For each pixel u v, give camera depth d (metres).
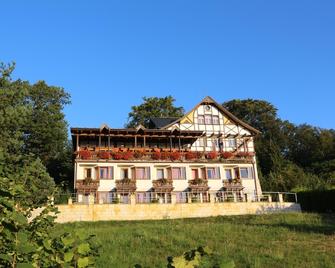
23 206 5.33
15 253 3.55
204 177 44.47
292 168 58.69
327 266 14.97
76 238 4.18
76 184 40.59
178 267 3.52
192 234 21.86
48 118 52.59
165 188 42.59
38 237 4.54
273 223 27.56
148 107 68.31
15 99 31.95
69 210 31.92
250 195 44.78
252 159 46.38
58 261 3.98
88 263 4.11
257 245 18.92
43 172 6.34
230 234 21.94
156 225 26.56
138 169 43.09
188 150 45.72
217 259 3.67
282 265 15.21
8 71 30.88
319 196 38.53
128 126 67.25
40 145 52.59
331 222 27.14
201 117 47.62
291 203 37.72
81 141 44.19
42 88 53.22
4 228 3.59
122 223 30.92
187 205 34.75
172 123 46.47
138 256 16.59
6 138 29.77
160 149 45.44
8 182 4.49
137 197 42.03
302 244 19.16
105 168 42.31
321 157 72.62
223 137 47.53
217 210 35.34
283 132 79.12
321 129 80.38
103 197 41.25
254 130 47.91
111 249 17.83
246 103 82.31
